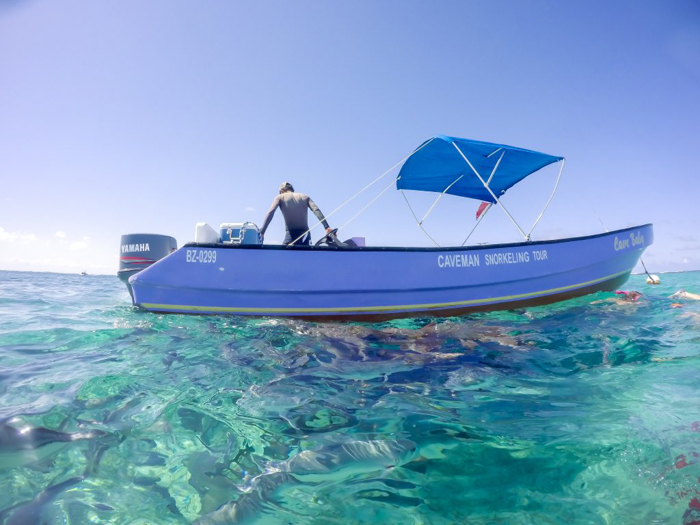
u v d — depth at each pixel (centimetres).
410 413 197
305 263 460
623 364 268
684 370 251
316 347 331
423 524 117
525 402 208
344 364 283
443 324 433
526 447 160
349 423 186
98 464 148
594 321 425
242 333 380
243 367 273
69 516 118
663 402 200
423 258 482
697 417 181
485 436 171
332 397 219
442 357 300
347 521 119
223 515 121
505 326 413
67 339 352
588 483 134
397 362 288
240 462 151
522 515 120
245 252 456
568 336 357
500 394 221
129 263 540
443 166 606
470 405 207
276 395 222
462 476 142
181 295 459
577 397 212
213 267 455
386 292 471
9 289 1037
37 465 146
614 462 146
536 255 528
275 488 135
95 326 416
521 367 271
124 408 200
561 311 496
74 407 199
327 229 502
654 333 357
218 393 223
